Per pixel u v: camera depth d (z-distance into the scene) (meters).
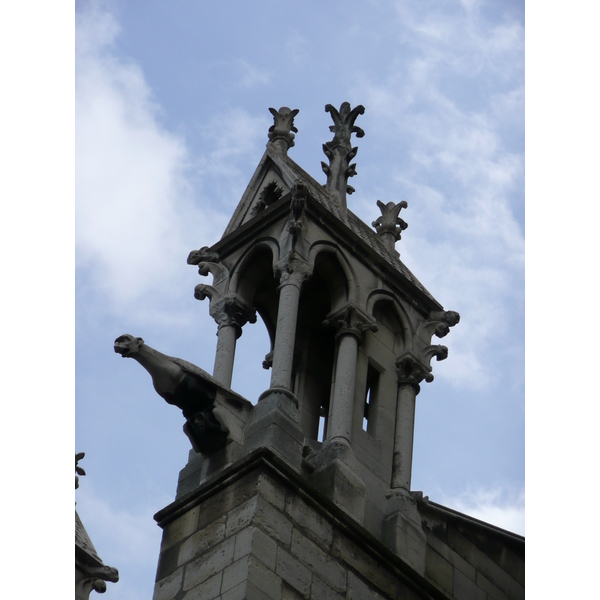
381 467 36.25
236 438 34.28
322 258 38.31
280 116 42.34
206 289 39.09
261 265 39.03
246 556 30.58
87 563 31.72
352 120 43.47
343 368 36.81
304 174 41.38
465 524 38.03
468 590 37.00
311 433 38.38
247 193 40.88
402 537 34.94
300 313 39.56
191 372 34.41
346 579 32.28
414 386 38.47
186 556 32.22
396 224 42.69
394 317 39.47
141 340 34.16
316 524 32.44
